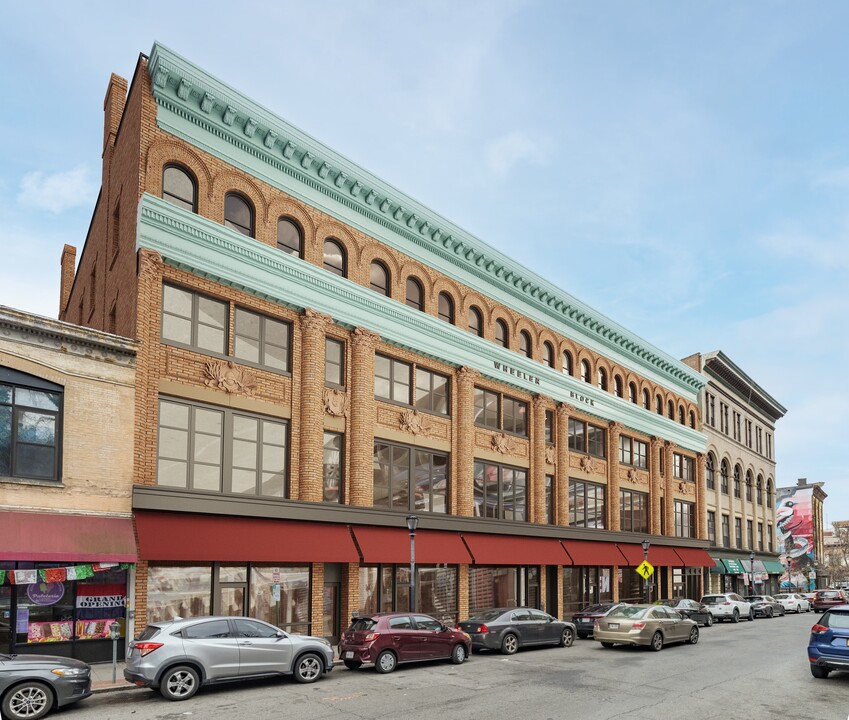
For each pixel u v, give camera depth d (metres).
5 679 12.64
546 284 34.19
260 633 16.02
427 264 28.59
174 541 18.69
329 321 24.00
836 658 17.08
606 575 37.03
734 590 54.16
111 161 24.91
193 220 20.55
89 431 17.91
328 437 23.92
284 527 21.72
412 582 22.67
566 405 34.94
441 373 28.62
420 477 27.03
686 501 46.47
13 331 17.06
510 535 30.44
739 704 14.49
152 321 19.59
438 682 16.78
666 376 45.56
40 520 16.72
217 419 20.91
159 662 14.41
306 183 24.34
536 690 15.80
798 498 93.69
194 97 21.58
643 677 17.70
